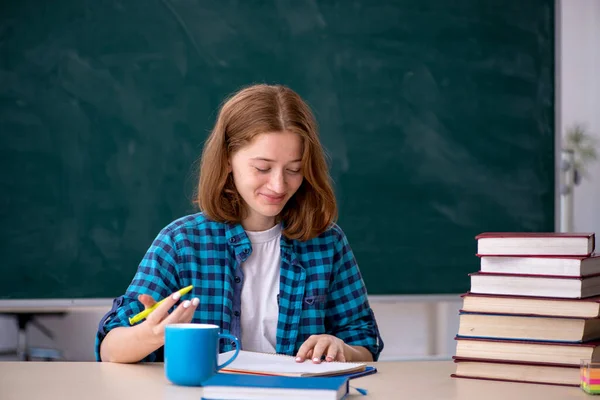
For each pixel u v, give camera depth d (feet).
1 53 9.22
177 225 5.16
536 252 3.84
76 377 3.84
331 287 5.45
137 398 3.29
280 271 5.16
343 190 9.97
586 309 3.67
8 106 9.24
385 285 10.05
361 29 10.04
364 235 10.02
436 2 10.25
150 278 4.90
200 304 4.98
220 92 9.70
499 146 10.42
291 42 9.86
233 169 4.97
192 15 9.62
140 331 4.11
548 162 10.57
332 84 9.96
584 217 19.31
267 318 5.08
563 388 3.63
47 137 9.31
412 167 10.17
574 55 19.43
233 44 9.72
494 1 10.41
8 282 9.21
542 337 3.76
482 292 3.94
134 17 9.50
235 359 3.89
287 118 4.77
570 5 19.38
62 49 9.34
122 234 9.45
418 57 10.20
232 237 5.11
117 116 9.45
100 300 9.37
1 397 3.32
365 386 3.68
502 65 10.43
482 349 3.88
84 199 9.37
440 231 10.23
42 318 9.27
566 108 19.45
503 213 10.43
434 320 10.18
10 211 9.23
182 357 3.55
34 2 9.28
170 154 9.56
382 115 10.09
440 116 10.25
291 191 4.91
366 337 5.35
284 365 3.74
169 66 9.57
